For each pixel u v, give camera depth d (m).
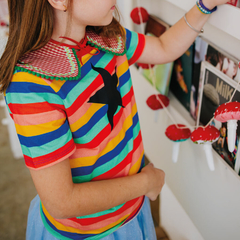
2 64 0.63
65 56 0.64
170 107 1.18
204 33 0.89
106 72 0.72
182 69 1.05
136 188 0.76
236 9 0.66
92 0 0.60
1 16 1.58
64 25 0.64
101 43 0.72
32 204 1.02
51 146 0.61
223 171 0.92
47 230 0.86
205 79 0.90
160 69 1.16
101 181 0.73
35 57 0.62
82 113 0.67
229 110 0.69
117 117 0.76
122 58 0.79
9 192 1.89
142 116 1.54
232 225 0.96
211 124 0.93
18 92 0.60
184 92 1.09
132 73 1.53
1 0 1.66
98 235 0.83
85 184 0.69
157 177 0.82
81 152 0.72
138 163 0.88
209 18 0.78
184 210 1.29
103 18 0.64
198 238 1.23
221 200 0.98
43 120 0.60
